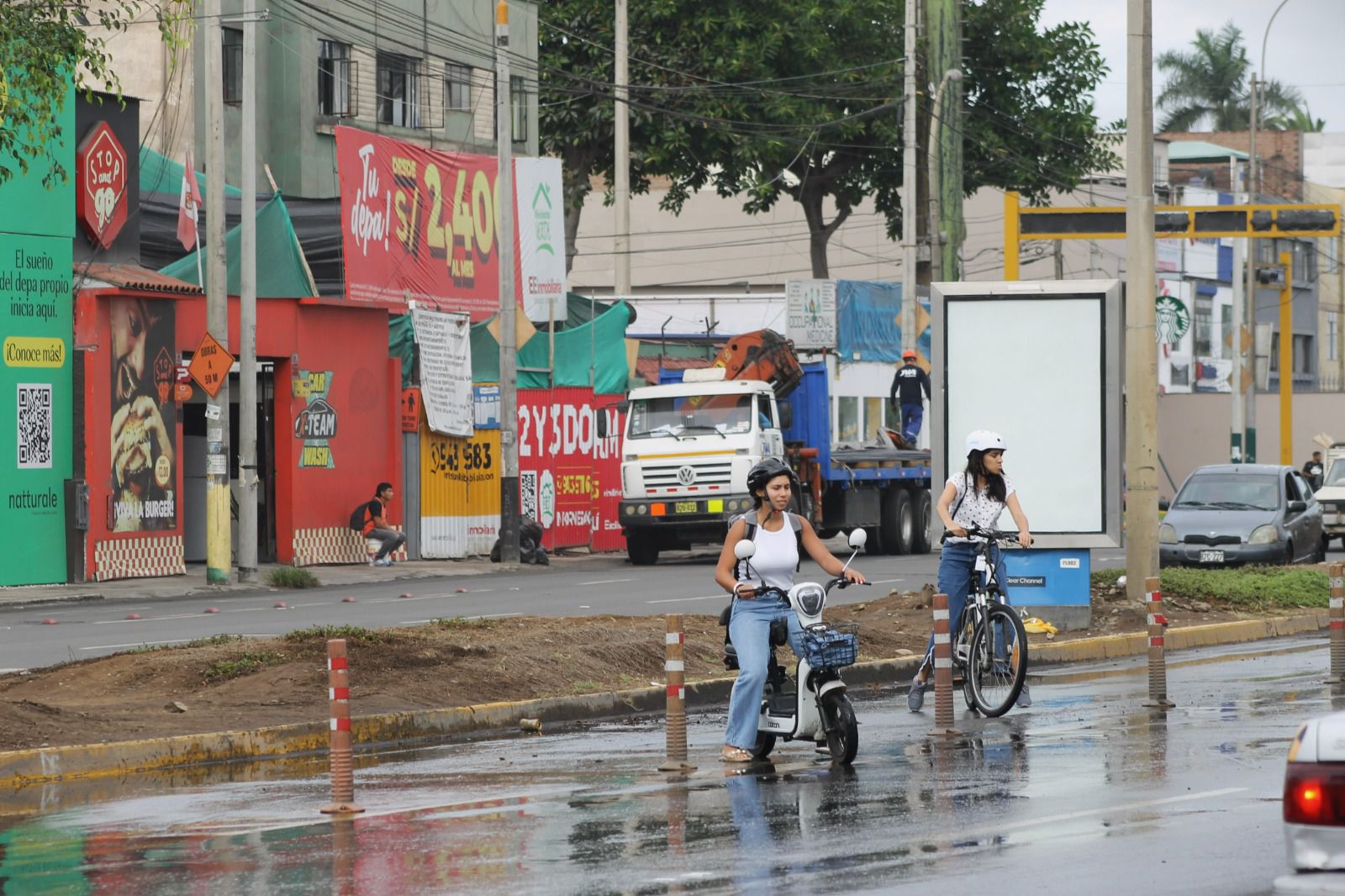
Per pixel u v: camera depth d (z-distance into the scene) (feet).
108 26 132.36
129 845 62.54
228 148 260.21
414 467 226.99
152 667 99.86
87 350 187.01
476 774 78.13
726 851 58.29
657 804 67.72
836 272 487.61
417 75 291.17
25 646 126.21
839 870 54.90
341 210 219.82
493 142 308.40
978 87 416.26
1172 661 123.03
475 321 248.73
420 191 235.81
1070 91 421.18
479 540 235.61
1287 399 359.66
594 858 57.62
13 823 68.39
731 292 458.91
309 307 213.05
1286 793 42.24
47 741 83.41
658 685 105.70
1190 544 197.47
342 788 68.69
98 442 187.73
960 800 66.85
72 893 54.34
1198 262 515.50
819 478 230.07
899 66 390.01
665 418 220.64
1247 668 115.55
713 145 386.11
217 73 182.09
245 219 185.88
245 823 66.49
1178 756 77.20
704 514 216.74
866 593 171.83
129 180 195.83
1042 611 130.52
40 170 183.73
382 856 59.00
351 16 276.21
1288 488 208.44
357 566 215.10
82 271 188.55
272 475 211.00
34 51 123.54
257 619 146.00
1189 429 451.94
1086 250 475.72
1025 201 444.96
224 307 182.91
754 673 76.54
